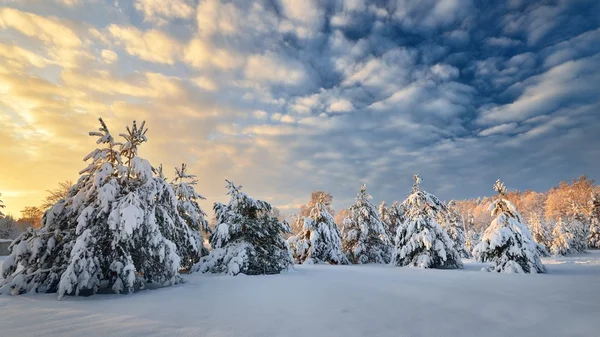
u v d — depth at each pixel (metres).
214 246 15.38
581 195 61.28
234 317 5.16
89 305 6.29
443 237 20.00
